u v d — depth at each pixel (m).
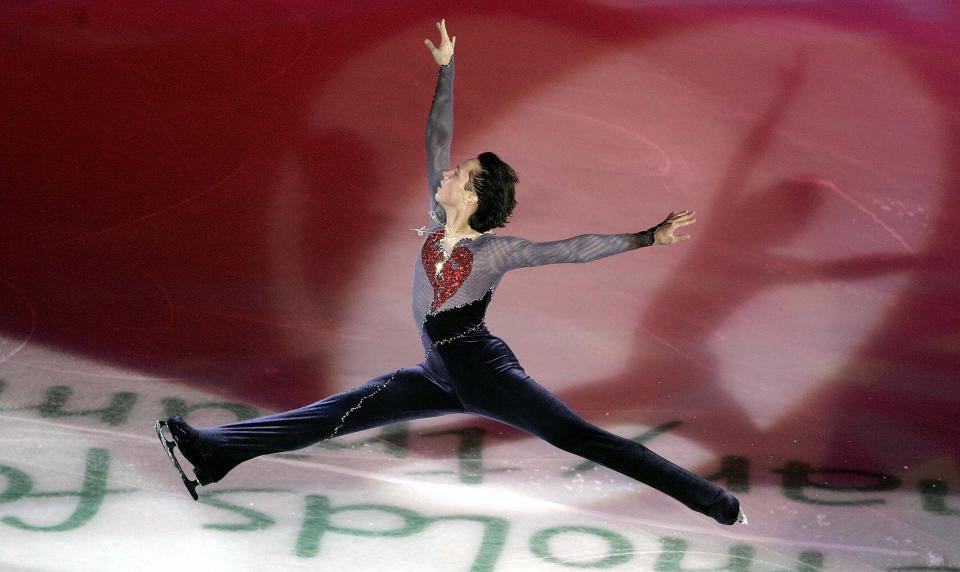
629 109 32.06
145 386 18.27
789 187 28.72
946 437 18.77
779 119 32.28
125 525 13.95
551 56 34.62
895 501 16.50
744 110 32.66
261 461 16.12
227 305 21.58
